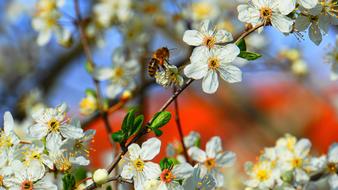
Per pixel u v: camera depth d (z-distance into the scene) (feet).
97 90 1.97
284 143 1.74
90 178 1.54
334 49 1.78
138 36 2.36
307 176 1.71
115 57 2.13
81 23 2.15
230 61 1.52
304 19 1.51
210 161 1.67
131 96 2.05
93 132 1.57
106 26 2.36
